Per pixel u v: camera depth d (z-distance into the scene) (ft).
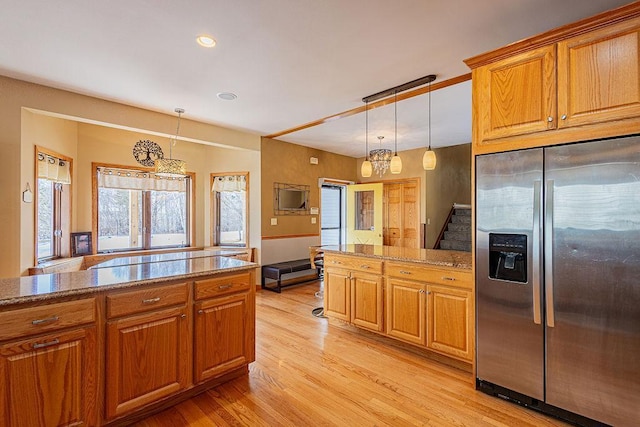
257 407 6.95
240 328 8.07
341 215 23.86
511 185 6.95
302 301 15.44
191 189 18.54
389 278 9.96
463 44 8.02
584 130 6.04
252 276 8.39
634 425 5.64
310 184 20.51
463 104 12.35
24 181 10.25
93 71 9.42
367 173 12.43
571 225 6.20
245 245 18.22
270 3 6.40
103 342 5.99
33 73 9.54
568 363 6.30
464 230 21.76
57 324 5.46
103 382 5.99
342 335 11.02
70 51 8.27
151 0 6.28
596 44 5.91
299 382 7.97
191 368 7.18
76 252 14.20
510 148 6.95
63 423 5.50
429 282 9.01
